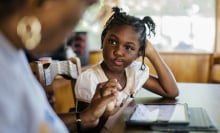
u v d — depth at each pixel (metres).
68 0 0.41
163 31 3.13
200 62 3.12
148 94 1.23
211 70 3.03
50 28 0.42
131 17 1.08
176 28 3.12
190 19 3.10
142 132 0.72
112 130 0.75
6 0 0.39
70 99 2.30
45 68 1.17
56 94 2.06
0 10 0.40
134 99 1.13
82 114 0.87
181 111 0.84
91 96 1.05
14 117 0.40
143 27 1.09
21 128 0.40
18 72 0.41
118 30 1.04
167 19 3.12
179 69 3.14
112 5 2.98
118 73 1.10
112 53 1.05
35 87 0.44
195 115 0.83
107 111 0.89
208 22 3.09
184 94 1.23
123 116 0.87
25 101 0.41
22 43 0.41
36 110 0.41
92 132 0.88
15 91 0.40
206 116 0.82
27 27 0.40
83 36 2.74
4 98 0.39
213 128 0.73
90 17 3.03
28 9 0.40
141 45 1.11
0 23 0.40
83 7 0.44
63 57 2.36
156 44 3.14
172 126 0.73
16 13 0.40
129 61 1.08
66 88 2.22
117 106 0.94
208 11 3.08
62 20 0.42
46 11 0.41
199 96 1.19
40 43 0.42
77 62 1.35
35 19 0.40
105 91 0.88
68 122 0.85
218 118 0.86
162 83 1.18
